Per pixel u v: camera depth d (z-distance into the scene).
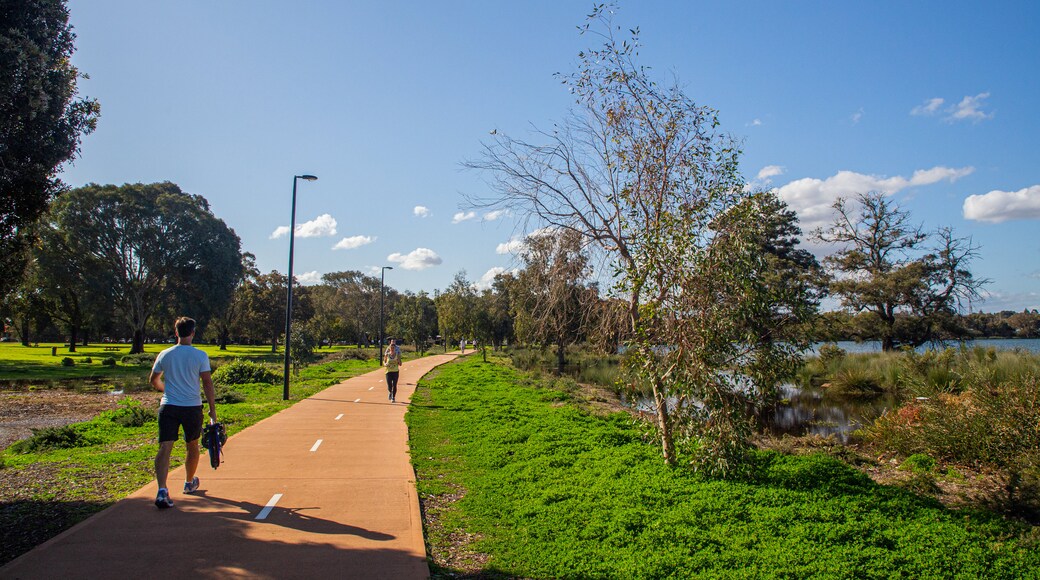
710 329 8.20
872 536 6.25
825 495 7.68
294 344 30.91
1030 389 11.40
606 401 21.30
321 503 7.07
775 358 8.37
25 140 7.36
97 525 6.05
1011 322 65.25
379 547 5.68
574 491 7.81
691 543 5.94
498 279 54.97
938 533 6.51
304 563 5.22
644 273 8.45
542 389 22.52
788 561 5.47
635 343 8.88
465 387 22.83
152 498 7.04
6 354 54.19
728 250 8.38
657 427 9.52
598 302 9.81
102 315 54.38
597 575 5.27
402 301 72.44
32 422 16.66
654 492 7.60
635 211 9.05
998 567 5.59
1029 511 7.83
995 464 10.67
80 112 8.09
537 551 5.84
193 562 5.15
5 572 4.86
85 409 19.44
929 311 41.25
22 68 6.88
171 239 54.94
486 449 10.65
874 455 13.41
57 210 50.00
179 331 6.86
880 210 43.78
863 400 24.86
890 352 36.62
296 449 10.38
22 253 8.30
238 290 81.25
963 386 20.59
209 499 7.07
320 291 100.31
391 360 18.17
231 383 23.80
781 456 9.91
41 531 5.98
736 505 7.09
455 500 7.71
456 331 54.22
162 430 6.59
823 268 45.16
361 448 10.57
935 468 11.27
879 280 40.88
